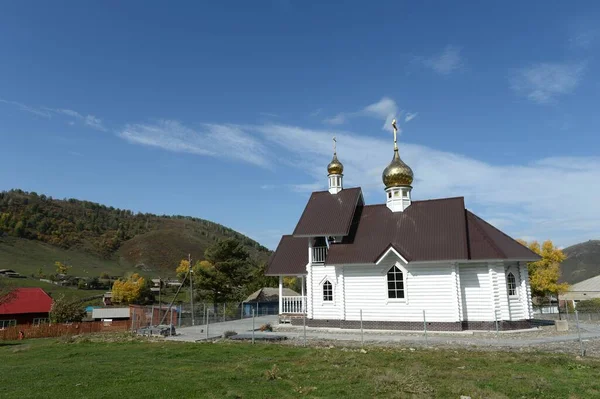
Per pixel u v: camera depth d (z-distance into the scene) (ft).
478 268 92.07
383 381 44.55
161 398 39.45
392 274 96.63
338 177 119.65
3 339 116.78
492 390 42.09
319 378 47.50
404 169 107.55
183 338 90.38
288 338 85.97
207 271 201.87
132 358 63.05
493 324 89.30
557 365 54.75
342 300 100.22
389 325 95.04
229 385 44.21
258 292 214.69
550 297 192.54
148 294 337.72
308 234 105.19
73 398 39.34
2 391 42.24
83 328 130.11
